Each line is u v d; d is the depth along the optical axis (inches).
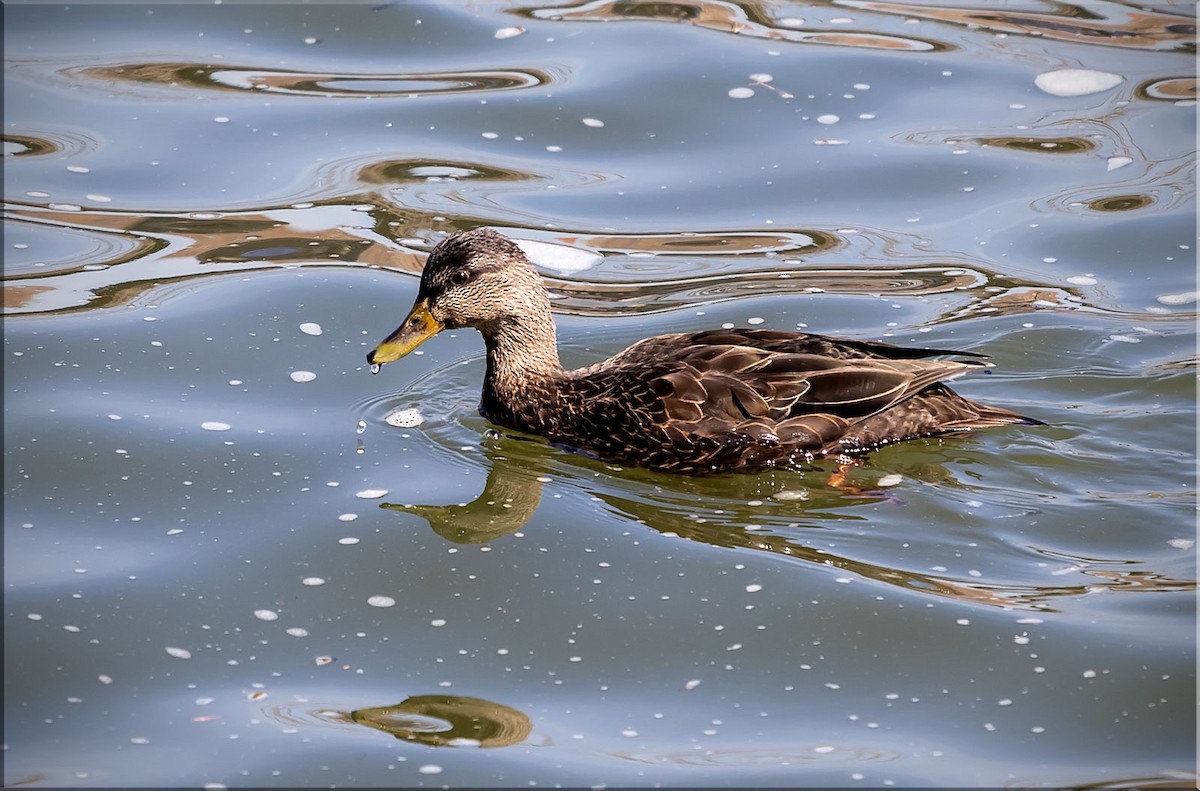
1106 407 520.7
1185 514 458.0
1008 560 440.8
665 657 403.9
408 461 507.8
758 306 600.4
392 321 598.5
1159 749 363.9
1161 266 621.3
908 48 820.6
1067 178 694.5
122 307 600.4
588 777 356.5
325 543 457.7
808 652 404.2
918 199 684.1
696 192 692.1
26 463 492.4
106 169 702.5
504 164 713.0
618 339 581.3
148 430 516.1
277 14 858.8
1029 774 354.6
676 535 460.8
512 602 429.4
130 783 352.8
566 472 501.7
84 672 394.6
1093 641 403.2
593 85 780.0
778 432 482.0
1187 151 711.1
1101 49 811.4
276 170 706.2
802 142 732.0
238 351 573.3
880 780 353.1
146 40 829.2
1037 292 604.1
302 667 399.9
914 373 479.2
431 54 818.8
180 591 431.2
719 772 357.4
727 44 826.8
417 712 382.0
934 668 396.2
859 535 455.2
